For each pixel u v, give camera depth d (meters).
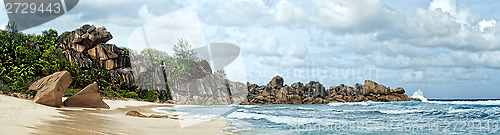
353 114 18.64
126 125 9.09
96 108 16.67
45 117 8.81
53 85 14.45
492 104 26.77
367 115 17.73
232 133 8.66
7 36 31.59
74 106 16.16
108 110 16.06
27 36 35.78
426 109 21.77
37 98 13.71
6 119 7.11
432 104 30.22
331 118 14.96
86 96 16.64
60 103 14.59
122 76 37.34
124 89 36.66
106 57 37.59
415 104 32.34
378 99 49.00
